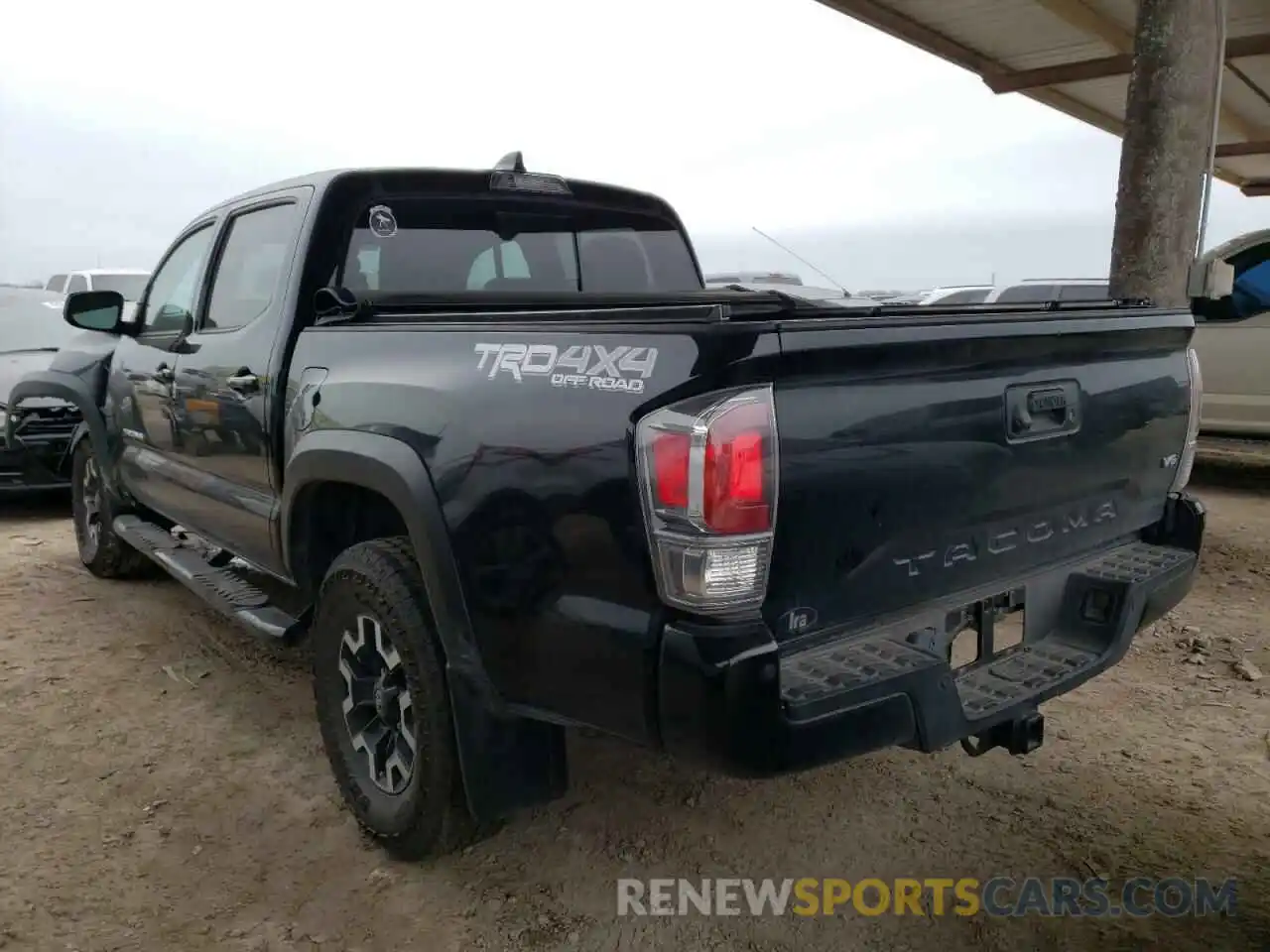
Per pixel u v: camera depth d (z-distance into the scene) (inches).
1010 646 107.7
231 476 145.3
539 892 106.1
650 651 79.5
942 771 132.1
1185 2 215.2
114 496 202.8
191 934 98.9
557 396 85.8
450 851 108.3
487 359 94.3
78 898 104.5
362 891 106.3
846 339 80.4
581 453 82.7
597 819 120.0
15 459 263.6
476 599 93.4
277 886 107.3
